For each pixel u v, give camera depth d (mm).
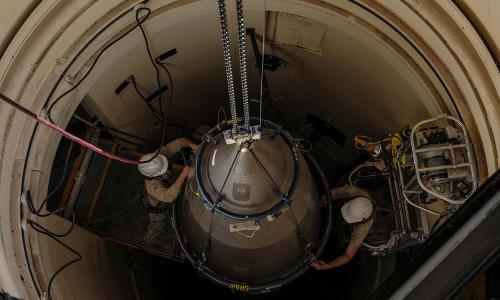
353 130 8891
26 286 5109
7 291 4711
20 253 5219
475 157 5270
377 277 7836
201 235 6375
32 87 5336
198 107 9281
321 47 7262
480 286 3119
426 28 5285
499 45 4652
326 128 9461
